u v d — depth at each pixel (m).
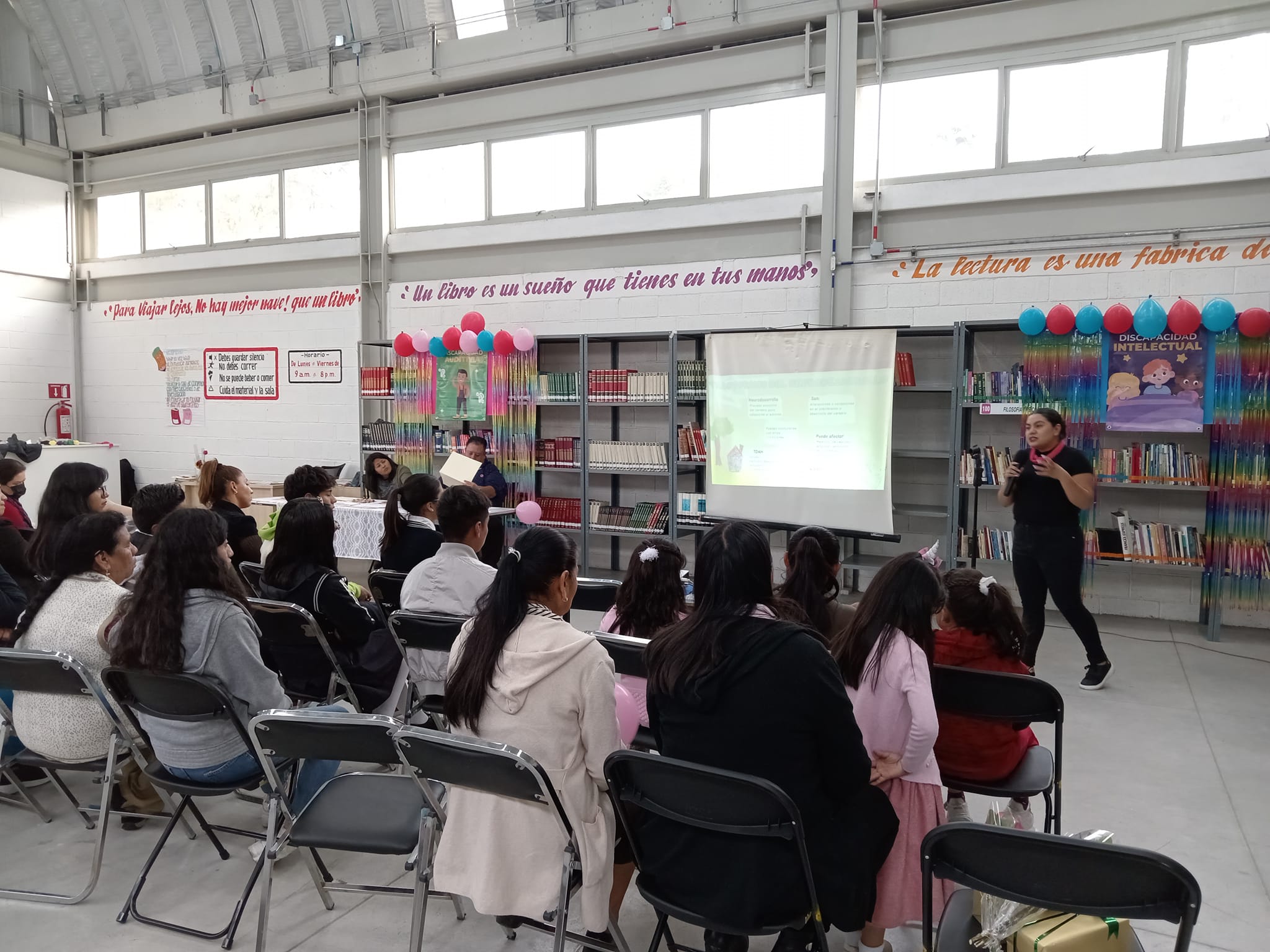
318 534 2.81
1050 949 1.48
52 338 9.02
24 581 3.16
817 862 1.62
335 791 2.06
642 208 6.60
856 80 5.83
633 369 6.73
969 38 5.55
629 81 6.57
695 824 1.57
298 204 8.02
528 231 6.97
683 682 1.61
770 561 1.66
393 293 7.57
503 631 1.73
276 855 1.92
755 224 6.28
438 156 7.39
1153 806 2.87
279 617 2.69
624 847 1.90
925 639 1.99
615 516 6.50
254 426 8.32
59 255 9.02
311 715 1.73
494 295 7.17
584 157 6.80
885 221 5.88
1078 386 5.11
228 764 2.15
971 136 5.64
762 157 6.24
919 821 1.95
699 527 6.12
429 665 2.83
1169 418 4.93
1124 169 5.21
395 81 7.30
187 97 8.27
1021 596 4.21
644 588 2.45
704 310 6.45
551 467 6.67
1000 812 2.00
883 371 5.35
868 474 5.42
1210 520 4.94
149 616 2.06
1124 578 5.53
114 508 4.52
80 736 2.30
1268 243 4.95
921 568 2.00
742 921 1.54
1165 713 3.76
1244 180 4.97
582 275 6.84
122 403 9.05
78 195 9.15
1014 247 5.54
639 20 6.38
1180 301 4.79
